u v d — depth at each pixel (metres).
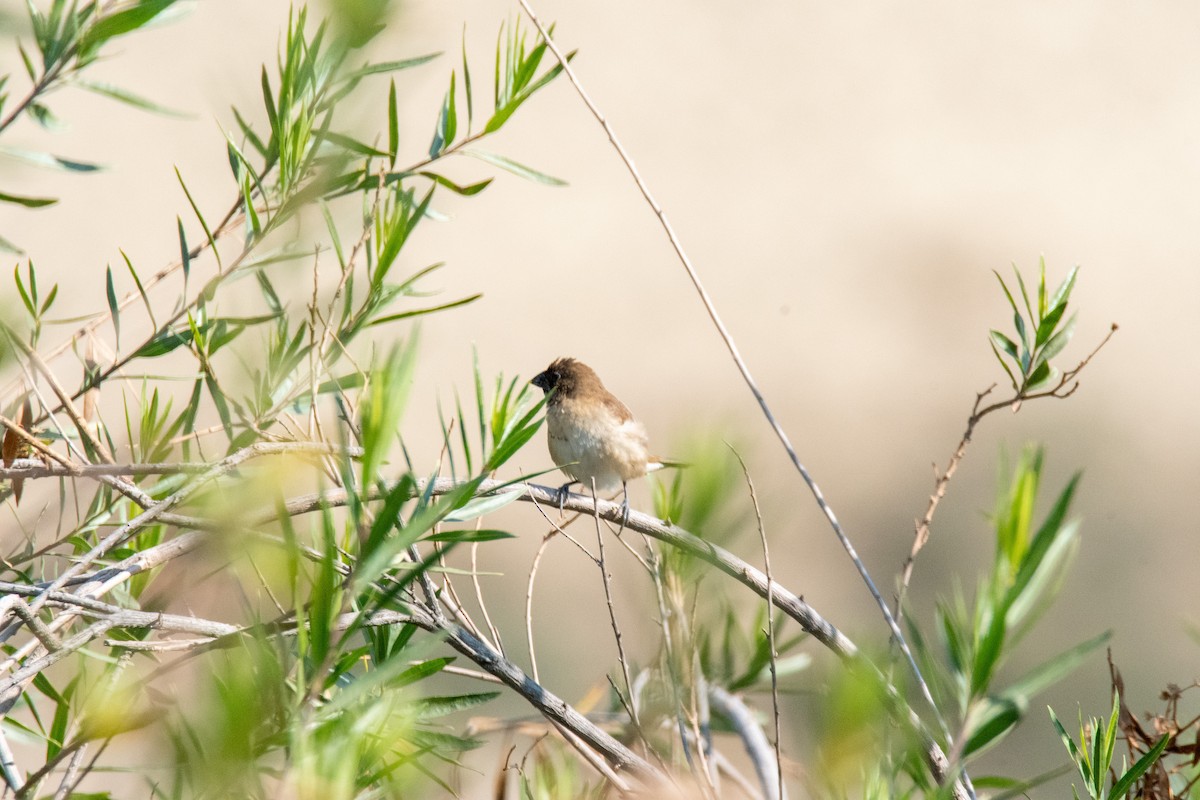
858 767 3.28
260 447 5.67
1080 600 26.97
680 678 5.59
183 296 6.60
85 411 6.63
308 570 4.93
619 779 5.67
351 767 3.52
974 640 4.18
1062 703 21.34
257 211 6.85
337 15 4.31
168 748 4.16
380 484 5.00
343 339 6.47
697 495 5.38
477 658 5.80
